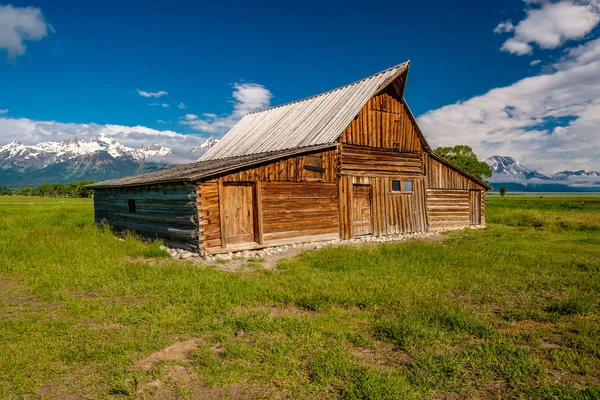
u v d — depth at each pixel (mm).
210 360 5449
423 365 5195
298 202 16531
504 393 4652
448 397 4586
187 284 9422
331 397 4613
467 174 24328
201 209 13773
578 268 11352
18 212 35188
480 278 9961
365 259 12523
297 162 16562
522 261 12156
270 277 10375
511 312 7469
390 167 20234
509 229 23328
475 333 6418
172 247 15539
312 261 12508
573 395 4520
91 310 7746
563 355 5562
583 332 6344
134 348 5977
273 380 4992
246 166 14945
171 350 5957
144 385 4910
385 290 8852
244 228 15172
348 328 6703
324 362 5336
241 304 8180
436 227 22609
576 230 21984
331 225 17625
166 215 15953
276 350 5773
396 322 6668
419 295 8391
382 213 19703
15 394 4758
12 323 7020
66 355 5734
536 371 5113
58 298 8602
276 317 7305
